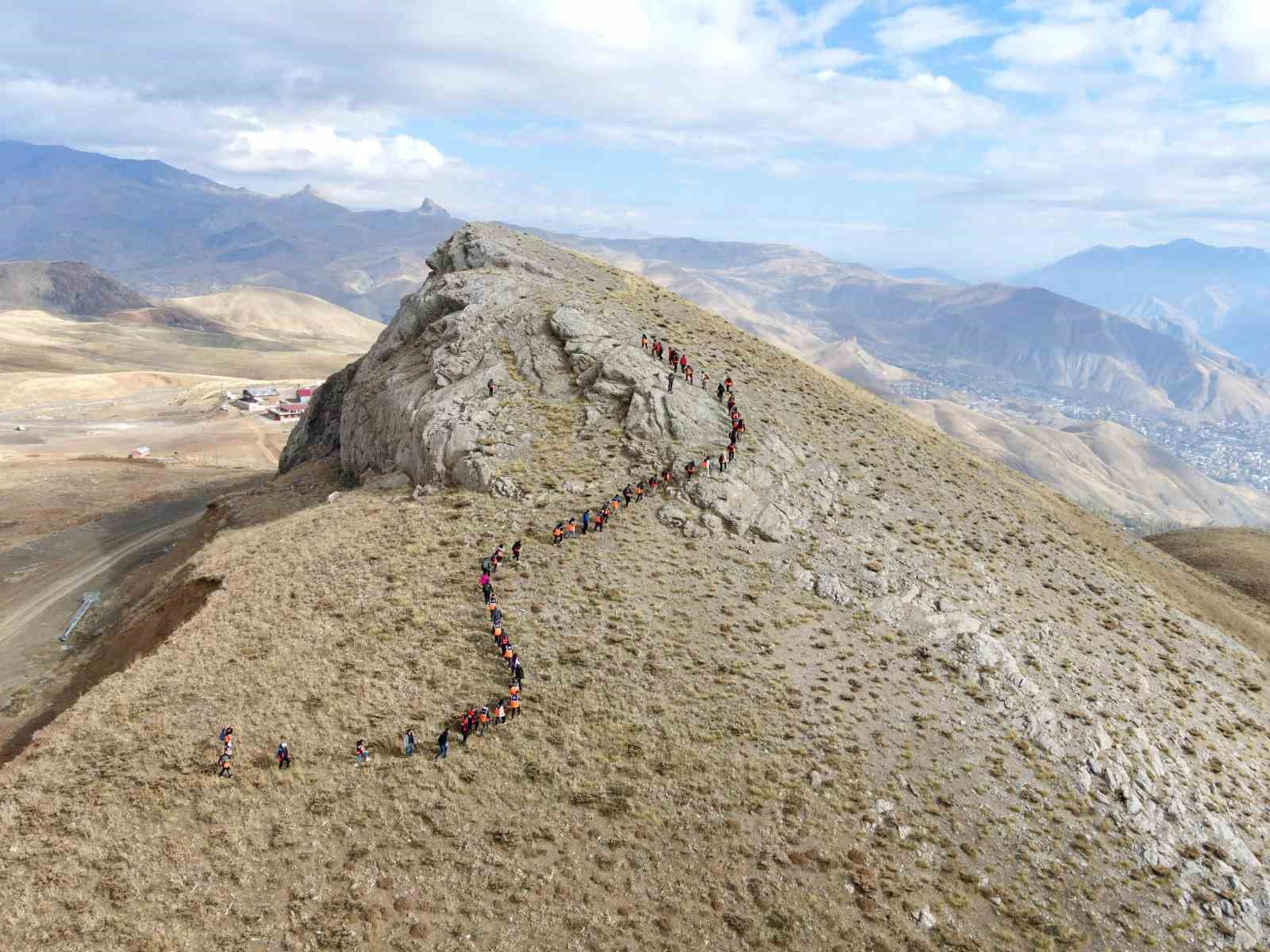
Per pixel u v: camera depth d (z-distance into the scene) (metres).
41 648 63.66
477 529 53.25
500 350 72.06
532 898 29.83
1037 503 81.62
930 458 78.62
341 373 106.31
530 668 41.22
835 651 45.00
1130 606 62.16
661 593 47.62
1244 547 106.56
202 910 28.36
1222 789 42.53
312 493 77.88
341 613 45.81
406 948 27.61
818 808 34.78
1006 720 42.41
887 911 30.95
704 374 69.94
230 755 34.59
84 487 121.88
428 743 36.41
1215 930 33.44
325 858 30.81
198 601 50.78
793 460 64.00
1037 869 34.16
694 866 31.77
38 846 30.34
